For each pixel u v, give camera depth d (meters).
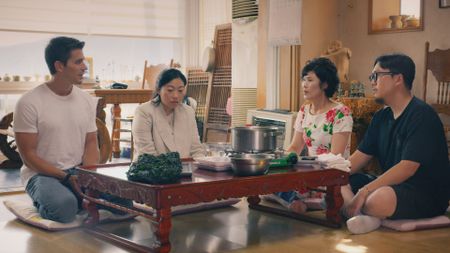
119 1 7.79
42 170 3.51
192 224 3.47
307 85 3.78
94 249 2.96
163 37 8.14
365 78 5.76
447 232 3.27
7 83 7.12
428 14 5.21
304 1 5.62
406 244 3.02
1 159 6.35
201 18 8.16
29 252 2.92
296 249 2.94
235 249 2.94
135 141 3.72
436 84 5.20
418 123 3.33
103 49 7.82
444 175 3.40
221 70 7.15
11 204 3.63
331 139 3.73
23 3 7.19
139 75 8.08
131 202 3.57
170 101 3.68
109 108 7.97
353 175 3.70
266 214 3.74
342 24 5.93
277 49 5.73
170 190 2.66
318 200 3.75
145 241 3.10
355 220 3.21
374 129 3.65
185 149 3.79
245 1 6.00
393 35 5.50
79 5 7.54
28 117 3.49
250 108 6.10
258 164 2.95
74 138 3.65
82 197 3.49
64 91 3.62
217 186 2.80
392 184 3.33
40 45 7.42
